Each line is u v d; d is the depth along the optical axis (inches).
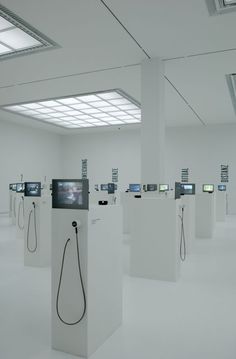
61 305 131.4
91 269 129.2
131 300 189.5
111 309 146.3
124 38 276.2
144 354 128.6
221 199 584.7
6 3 220.8
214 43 287.6
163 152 325.1
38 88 432.1
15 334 145.9
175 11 231.9
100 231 136.1
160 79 323.0
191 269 261.7
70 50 301.4
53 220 133.1
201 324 156.6
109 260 144.1
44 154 805.9
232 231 470.0
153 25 252.7
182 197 313.9
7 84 413.4
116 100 499.5
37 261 265.4
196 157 733.9
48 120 675.4
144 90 323.3
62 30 260.8
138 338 142.2
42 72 365.1
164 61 331.9
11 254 312.2
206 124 716.0
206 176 725.3
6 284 219.0
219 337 143.2
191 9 229.3
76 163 850.8
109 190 495.8
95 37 274.1
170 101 503.5
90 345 128.3
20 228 399.2
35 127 762.8
